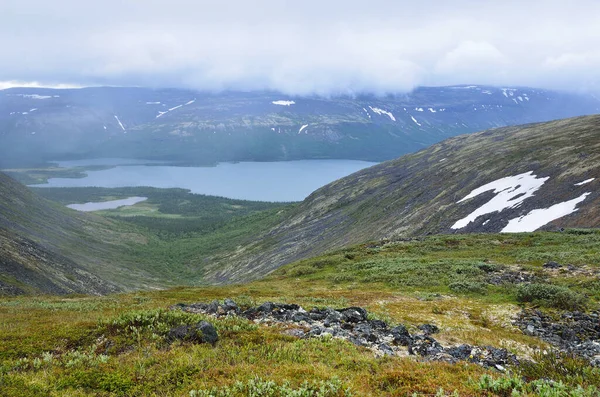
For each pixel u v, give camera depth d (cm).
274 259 14675
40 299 4009
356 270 5084
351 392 1035
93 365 1286
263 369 1198
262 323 1855
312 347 1449
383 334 1873
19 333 1630
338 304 2886
